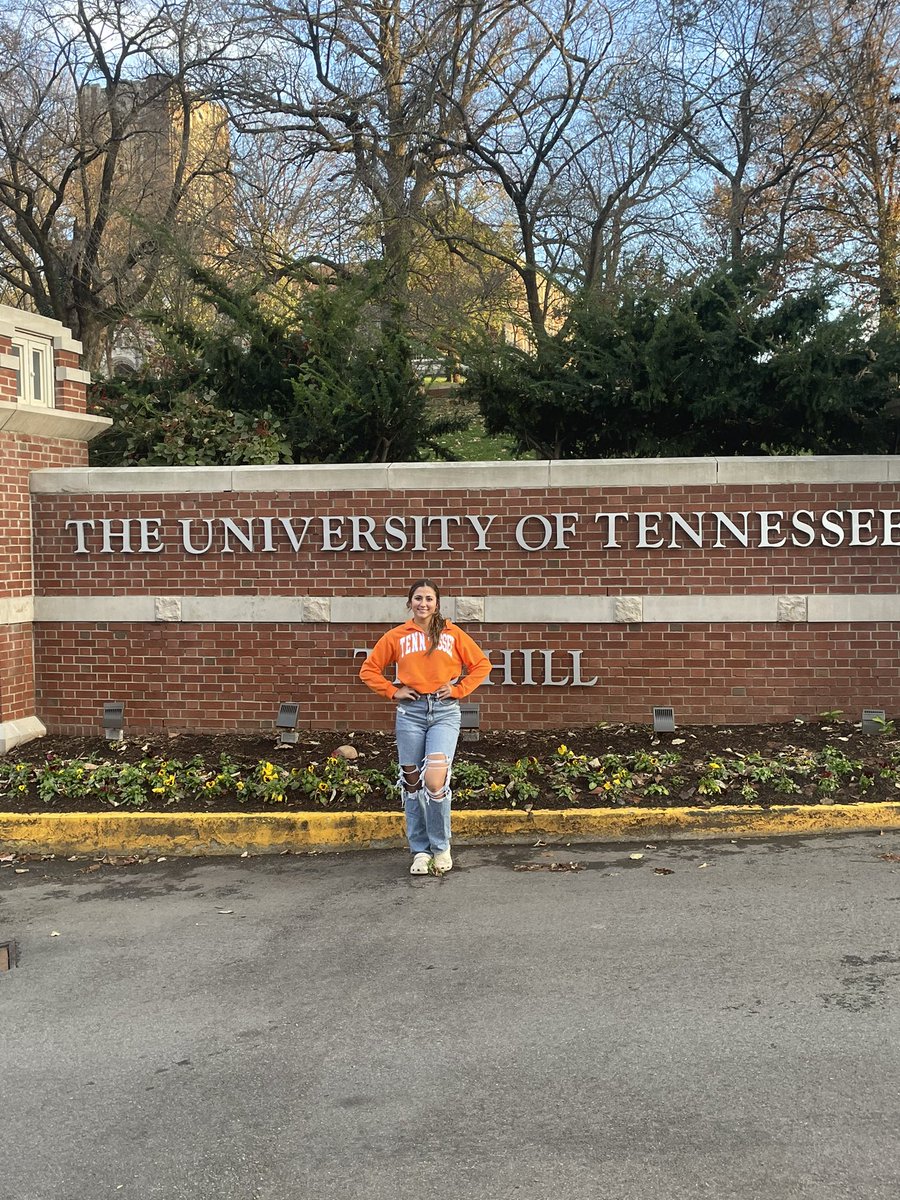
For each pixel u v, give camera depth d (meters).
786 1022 4.05
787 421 10.47
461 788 7.26
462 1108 3.54
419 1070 3.81
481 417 12.83
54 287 26.69
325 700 8.79
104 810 7.16
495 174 22.42
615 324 10.66
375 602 8.70
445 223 22.78
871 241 19.03
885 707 8.30
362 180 21.86
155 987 4.71
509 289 22.28
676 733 8.22
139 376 12.73
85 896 6.09
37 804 7.36
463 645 6.21
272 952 5.07
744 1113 3.42
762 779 7.11
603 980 4.53
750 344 10.10
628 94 20.77
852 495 8.25
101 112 25.83
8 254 30.62
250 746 8.47
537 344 11.89
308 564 8.77
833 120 19.72
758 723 8.39
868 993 4.29
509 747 8.15
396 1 21.53
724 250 20.69
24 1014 4.47
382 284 14.12
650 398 10.25
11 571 8.82
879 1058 3.75
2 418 8.55
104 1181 3.22
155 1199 3.12
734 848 6.39
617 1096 3.56
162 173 27.23
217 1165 3.28
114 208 20.52
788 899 5.45
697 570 8.40
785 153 20.75
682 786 7.11
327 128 23.77
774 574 8.34
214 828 6.88
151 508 8.94
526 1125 3.41
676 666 8.45
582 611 8.51
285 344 12.51
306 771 7.51
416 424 12.05
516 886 5.87
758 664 8.39
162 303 20.27
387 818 6.80
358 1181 3.15
